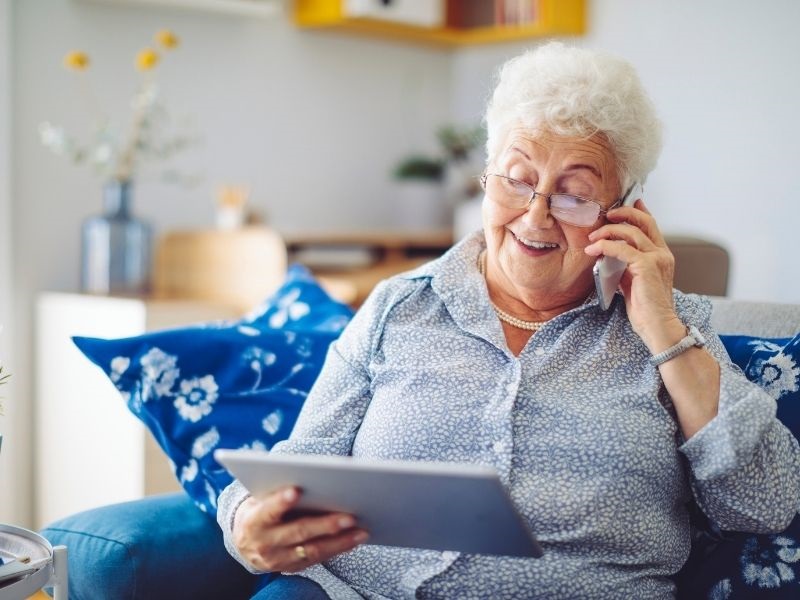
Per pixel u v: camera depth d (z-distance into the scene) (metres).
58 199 2.75
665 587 1.33
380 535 1.16
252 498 1.30
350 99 3.42
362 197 3.48
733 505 1.28
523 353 1.37
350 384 1.43
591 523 1.27
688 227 3.16
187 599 1.43
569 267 1.38
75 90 2.77
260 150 3.20
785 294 2.94
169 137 2.97
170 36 2.62
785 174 2.92
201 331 1.64
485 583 1.26
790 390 1.38
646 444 1.29
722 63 3.04
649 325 1.32
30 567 1.19
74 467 2.53
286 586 1.31
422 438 1.32
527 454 1.30
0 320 2.63
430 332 1.40
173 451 1.56
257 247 2.57
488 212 1.42
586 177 1.36
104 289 2.66
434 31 3.42
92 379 2.46
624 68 1.40
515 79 1.40
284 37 3.23
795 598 1.27
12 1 2.61
